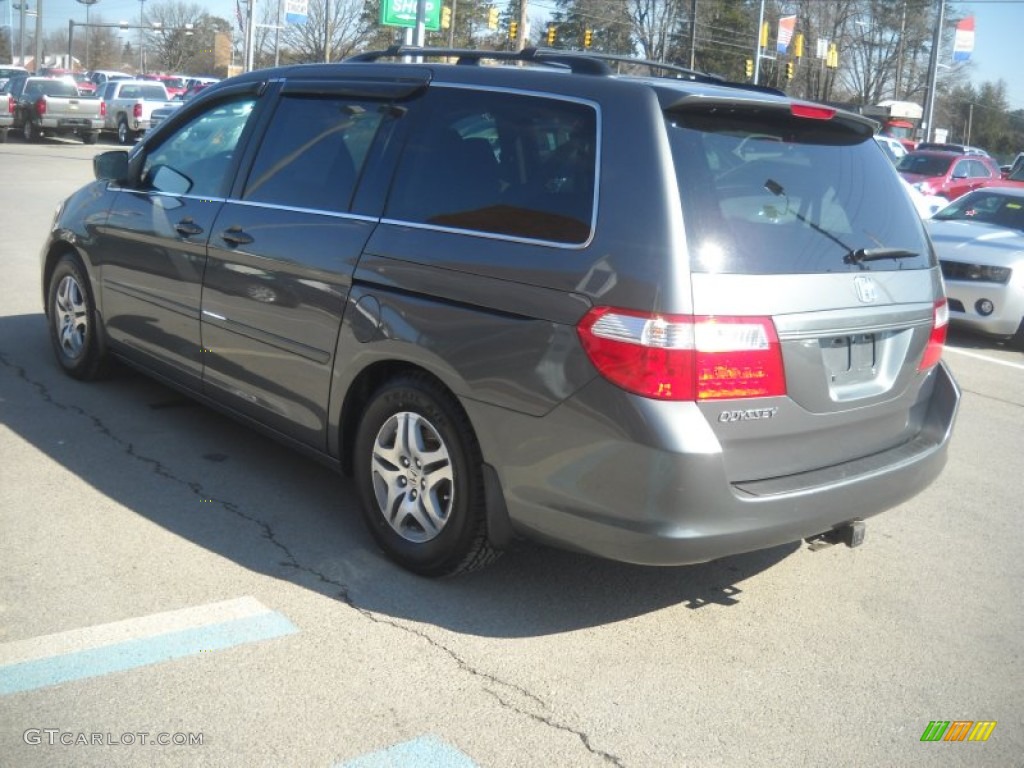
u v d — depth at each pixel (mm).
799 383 3514
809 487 3551
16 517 4406
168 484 4891
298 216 4449
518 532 3684
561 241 3512
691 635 3824
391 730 3092
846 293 3662
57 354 6477
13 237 11852
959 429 7031
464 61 4520
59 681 3230
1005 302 9633
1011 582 4500
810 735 3240
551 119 3742
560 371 3412
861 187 4023
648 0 67062
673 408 3266
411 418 3967
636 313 3277
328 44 45062
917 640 3916
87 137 29656
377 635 3641
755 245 3463
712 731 3219
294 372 4441
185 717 3088
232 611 3736
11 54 89188
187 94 33188
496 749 3039
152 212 5348
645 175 3412
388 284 3967
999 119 98250
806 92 70875
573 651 3639
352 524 4570
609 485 3354
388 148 4227
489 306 3623
